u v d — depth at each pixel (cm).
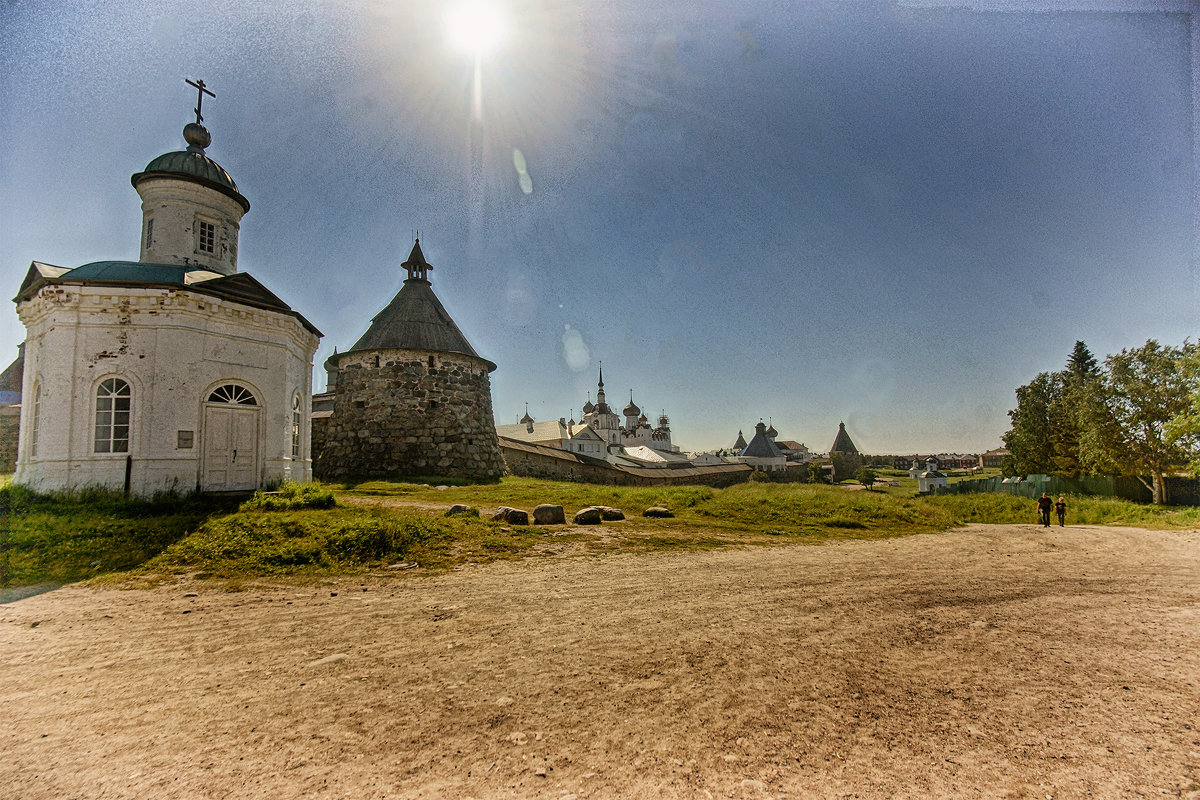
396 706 399
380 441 2762
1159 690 450
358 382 2881
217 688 429
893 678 461
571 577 824
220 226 1783
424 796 298
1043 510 2225
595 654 502
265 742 351
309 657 493
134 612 631
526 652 506
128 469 1314
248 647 518
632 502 1912
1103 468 3325
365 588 747
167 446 1351
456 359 3003
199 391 1419
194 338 1416
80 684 437
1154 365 3128
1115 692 445
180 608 648
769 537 1331
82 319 1323
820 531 1502
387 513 1248
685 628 580
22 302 1441
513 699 411
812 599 715
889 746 354
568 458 4366
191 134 1798
